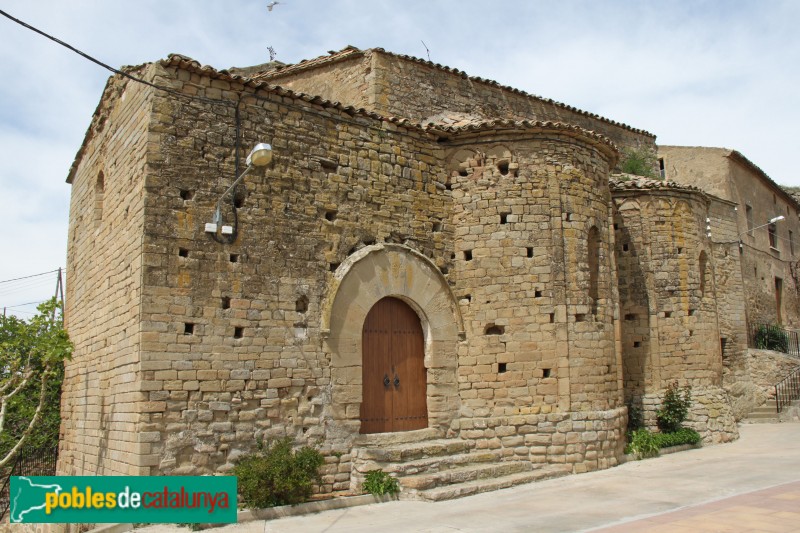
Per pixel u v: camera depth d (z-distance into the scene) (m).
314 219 13.61
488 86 20.41
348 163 14.31
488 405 14.78
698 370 19.67
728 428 19.31
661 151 29.97
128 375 11.79
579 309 15.28
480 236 15.43
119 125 13.74
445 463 13.55
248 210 12.76
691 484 12.74
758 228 29.61
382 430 14.24
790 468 14.06
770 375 25.30
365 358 14.26
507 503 11.61
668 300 19.88
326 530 10.12
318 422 13.03
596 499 11.68
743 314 26.30
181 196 12.10
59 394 18.77
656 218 20.23
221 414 11.92
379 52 17.70
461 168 15.92
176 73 12.33
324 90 19.09
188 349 11.74
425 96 18.53
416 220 15.17
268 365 12.57
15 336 15.87
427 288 14.96
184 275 11.88
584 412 14.87
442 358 14.93
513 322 14.97
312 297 13.34
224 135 12.69
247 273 12.56
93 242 15.40
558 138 15.86
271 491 11.48
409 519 10.64
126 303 12.23
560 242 15.35
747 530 8.85
